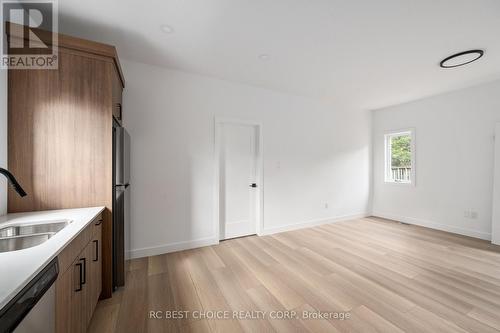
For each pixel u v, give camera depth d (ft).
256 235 11.92
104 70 6.07
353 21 6.32
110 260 6.23
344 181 15.01
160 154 9.31
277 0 5.50
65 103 5.71
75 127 5.81
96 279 5.51
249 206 11.93
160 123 9.30
